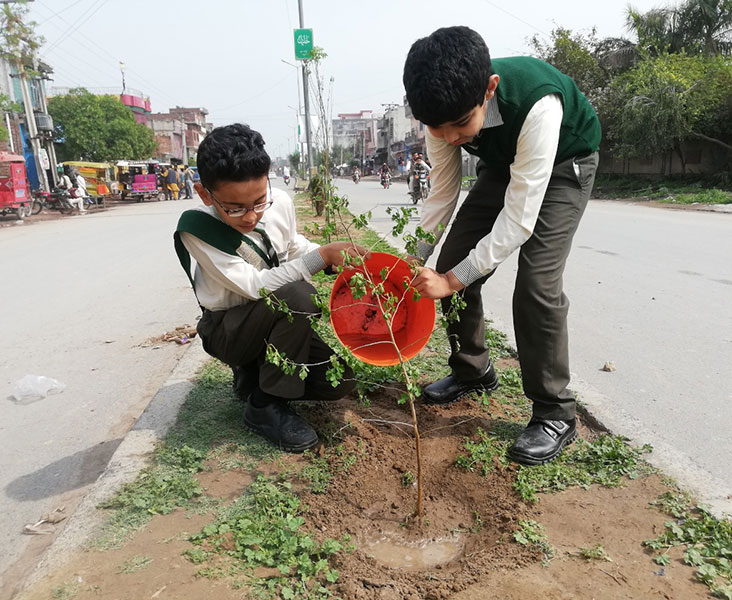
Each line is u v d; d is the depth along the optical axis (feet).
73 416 11.11
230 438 8.89
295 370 8.51
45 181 69.46
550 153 7.22
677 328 14.62
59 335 16.39
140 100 176.76
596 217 41.29
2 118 77.20
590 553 6.23
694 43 69.82
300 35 49.65
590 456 8.17
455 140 7.13
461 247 8.98
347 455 8.38
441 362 11.81
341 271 7.59
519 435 8.72
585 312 16.24
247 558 6.26
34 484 8.73
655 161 73.36
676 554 6.24
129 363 13.87
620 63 74.08
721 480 7.59
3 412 11.41
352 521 7.22
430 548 6.89
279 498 7.30
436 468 8.27
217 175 7.11
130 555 6.34
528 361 8.19
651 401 10.42
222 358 9.16
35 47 68.13
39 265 29.09
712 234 31.14
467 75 6.31
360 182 155.74
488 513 7.28
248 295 8.23
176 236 8.18
